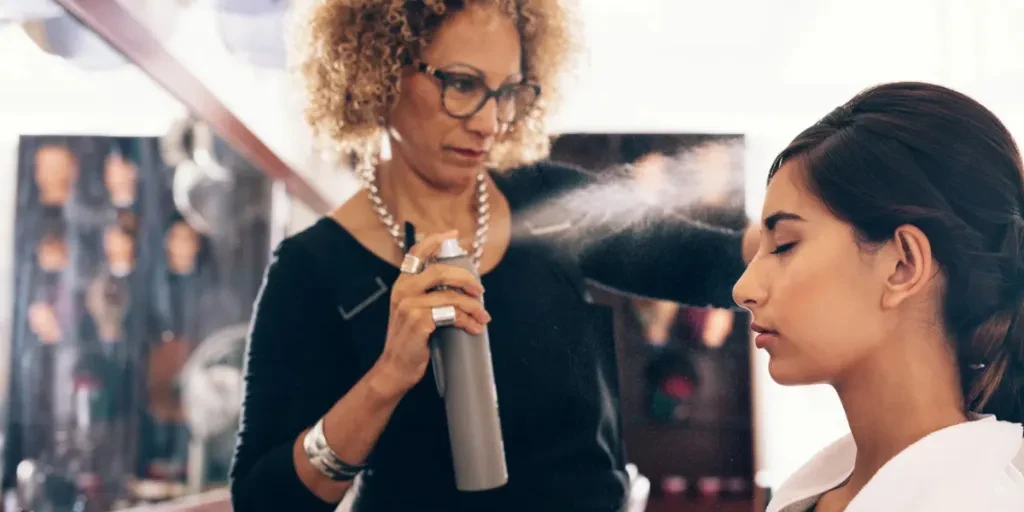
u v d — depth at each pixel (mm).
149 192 1530
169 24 1496
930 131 688
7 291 1307
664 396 1257
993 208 681
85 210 1412
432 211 1197
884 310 701
